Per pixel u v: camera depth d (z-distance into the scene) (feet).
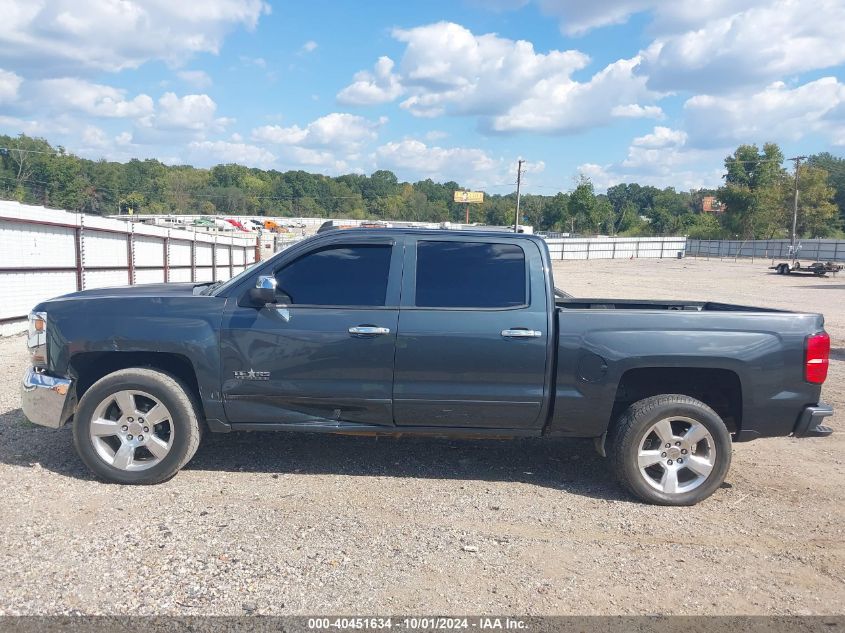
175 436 16.03
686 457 16.25
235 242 100.27
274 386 16.24
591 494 16.75
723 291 96.73
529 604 11.46
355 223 35.14
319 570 12.31
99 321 16.34
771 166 296.92
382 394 16.22
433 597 11.55
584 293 87.81
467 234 17.06
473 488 16.81
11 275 41.50
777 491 17.42
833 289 102.63
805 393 16.25
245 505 15.14
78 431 15.94
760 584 12.50
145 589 11.42
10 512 14.28
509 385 16.24
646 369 16.69
